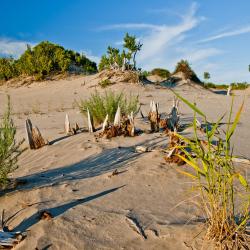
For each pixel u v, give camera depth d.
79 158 4.93
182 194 3.30
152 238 2.56
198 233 2.50
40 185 3.82
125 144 5.44
